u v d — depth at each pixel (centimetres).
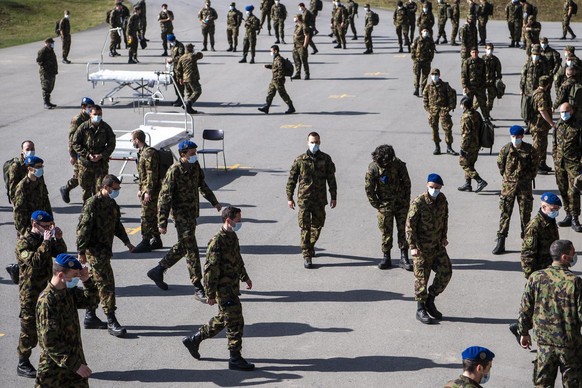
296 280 1495
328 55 4203
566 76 2361
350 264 1571
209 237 1731
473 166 1991
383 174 1503
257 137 2609
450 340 1252
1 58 4362
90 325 1308
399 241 1538
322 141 2539
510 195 1577
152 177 1622
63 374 988
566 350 998
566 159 1719
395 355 1205
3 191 2080
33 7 6469
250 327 1307
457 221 1803
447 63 3841
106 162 1822
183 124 2786
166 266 1435
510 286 1451
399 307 1373
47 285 1073
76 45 4772
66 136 2655
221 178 2169
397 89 3331
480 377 853
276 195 2020
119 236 1300
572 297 992
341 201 1956
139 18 4400
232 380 1140
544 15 6006
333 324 1312
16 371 1173
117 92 3394
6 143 2564
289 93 3303
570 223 1759
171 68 3177
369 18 4159
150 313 1365
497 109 2966
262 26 5019
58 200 2006
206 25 4347
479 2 4366
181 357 1212
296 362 1188
